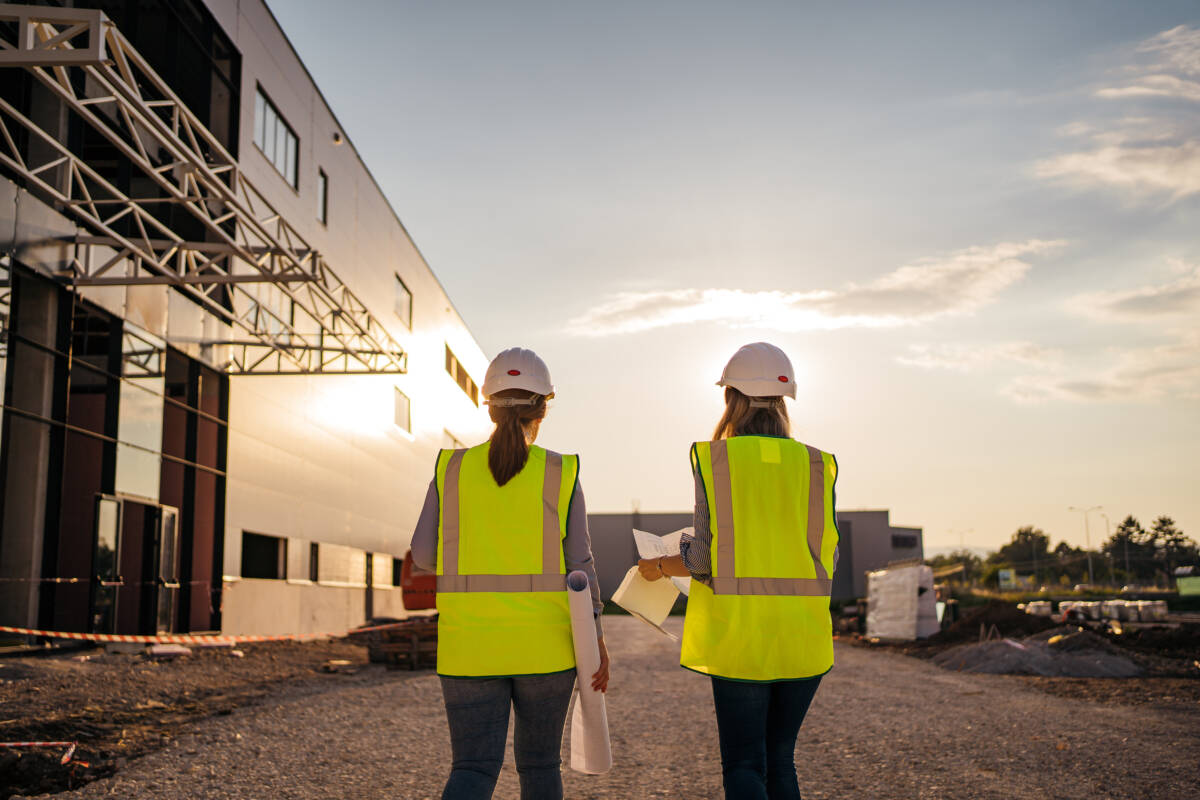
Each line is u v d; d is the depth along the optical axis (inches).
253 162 775.7
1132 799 201.3
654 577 139.0
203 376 711.1
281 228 567.2
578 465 123.8
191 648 598.9
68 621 544.1
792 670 120.5
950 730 302.0
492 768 113.7
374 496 1124.5
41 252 513.7
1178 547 6077.8
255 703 380.2
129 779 224.5
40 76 359.6
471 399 1779.0
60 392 525.7
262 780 225.3
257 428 794.2
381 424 1157.1
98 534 560.7
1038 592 3006.9
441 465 124.2
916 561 933.8
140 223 518.6
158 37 655.8
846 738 286.4
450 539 120.3
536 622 116.1
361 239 1071.6
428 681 482.6
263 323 796.0
